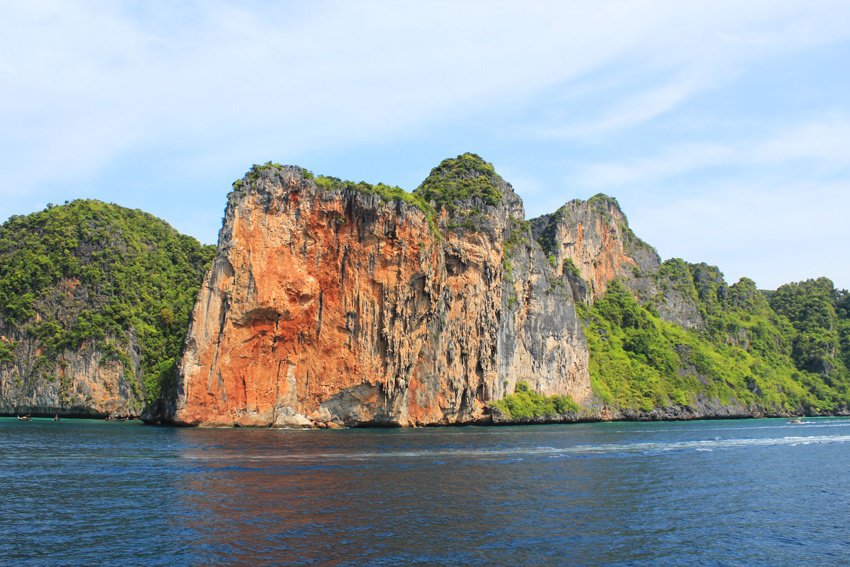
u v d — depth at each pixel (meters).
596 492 47.50
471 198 117.69
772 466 63.78
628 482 52.28
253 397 92.75
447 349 109.56
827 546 36.06
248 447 65.44
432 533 34.97
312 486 45.34
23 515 36.56
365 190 99.12
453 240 111.88
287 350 95.50
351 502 41.03
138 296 139.00
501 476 52.16
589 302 179.50
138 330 129.38
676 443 85.19
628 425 128.62
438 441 78.06
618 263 197.38
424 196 116.00
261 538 33.19
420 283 102.00
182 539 32.72
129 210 166.38
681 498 46.88
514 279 128.88
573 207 181.50
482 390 118.06
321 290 97.62
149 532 33.72
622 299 187.12
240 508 38.69
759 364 194.25
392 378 99.75
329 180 99.88
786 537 37.62
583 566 31.20
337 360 97.12
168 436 76.56
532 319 135.38
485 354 116.69
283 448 65.19
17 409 119.62
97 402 118.38
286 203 96.06
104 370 120.38
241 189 94.62
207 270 93.38
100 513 37.09
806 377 198.62
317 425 95.62
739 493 49.44
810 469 62.16
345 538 33.59
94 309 128.75
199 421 90.69
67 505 38.78
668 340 181.62
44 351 122.06
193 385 91.06
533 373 134.50
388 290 99.00
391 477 49.81
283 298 94.25
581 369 148.50
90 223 146.00
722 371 177.62
